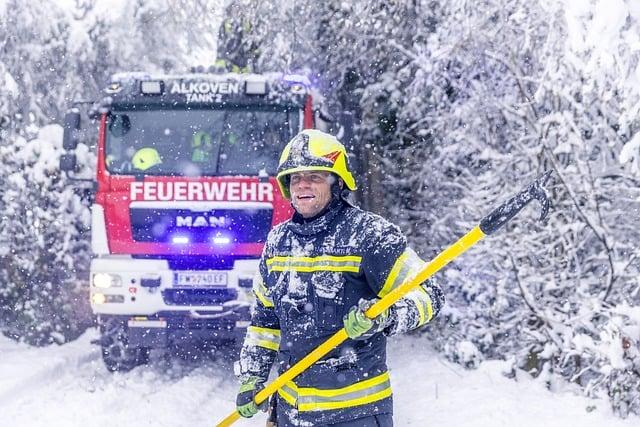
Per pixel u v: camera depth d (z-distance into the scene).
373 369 3.14
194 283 7.61
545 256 7.56
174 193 7.76
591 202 7.21
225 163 7.90
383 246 3.09
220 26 11.77
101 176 7.84
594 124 7.31
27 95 10.51
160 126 8.01
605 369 5.93
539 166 7.70
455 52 8.49
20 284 9.37
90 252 9.70
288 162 3.19
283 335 3.22
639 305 7.05
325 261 3.11
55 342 9.34
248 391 3.40
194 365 8.70
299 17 10.77
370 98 10.86
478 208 8.23
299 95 8.11
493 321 8.23
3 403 6.66
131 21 11.52
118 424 6.10
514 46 8.03
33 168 9.35
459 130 8.85
